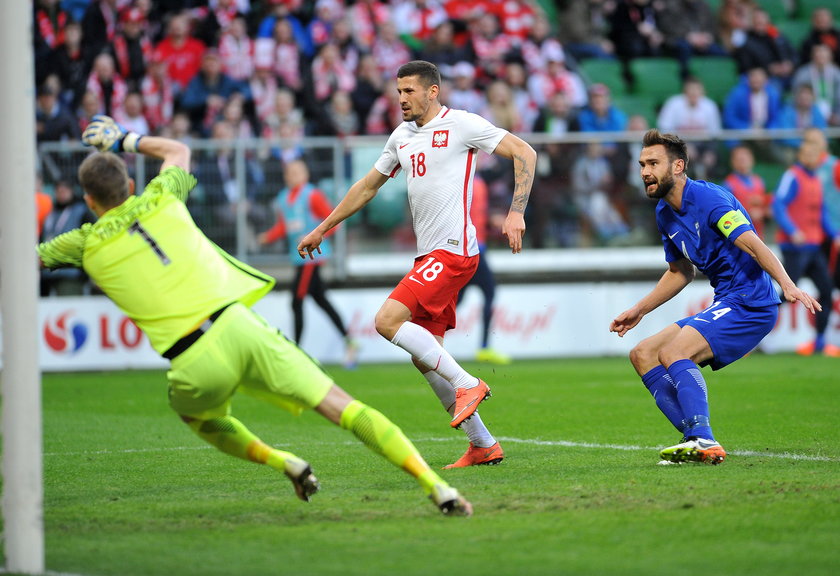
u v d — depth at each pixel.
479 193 52.59
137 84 61.12
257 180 55.50
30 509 14.95
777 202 54.56
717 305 23.81
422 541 16.44
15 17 14.97
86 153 52.75
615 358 56.78
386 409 36.09
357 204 25.00
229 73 63.06
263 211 55.62
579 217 58.97
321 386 17.58
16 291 14.98
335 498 20.16
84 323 52.88
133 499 20.50
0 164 15.03
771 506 18.44
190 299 17.31
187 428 32.06
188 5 63.12
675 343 23.58
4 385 14.99
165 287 17.36
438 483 17.72
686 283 24.91
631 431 29.92
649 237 59.50
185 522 18.23
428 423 32.66
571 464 23.83
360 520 18.09
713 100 73.19
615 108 69.88
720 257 23.72
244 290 17.83
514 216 23.22
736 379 43.34
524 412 34.62
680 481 21.03
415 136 24.09
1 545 16.97
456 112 23.91
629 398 38.09
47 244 17.83
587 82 72.00
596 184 58.88
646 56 73.44
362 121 63.41
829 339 58.47
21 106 15.00
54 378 49.06
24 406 14.96
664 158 23.48
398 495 20.34
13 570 14.95
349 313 56.44
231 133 60.00
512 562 15.10
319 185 56.25
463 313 56.84
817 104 70.88
